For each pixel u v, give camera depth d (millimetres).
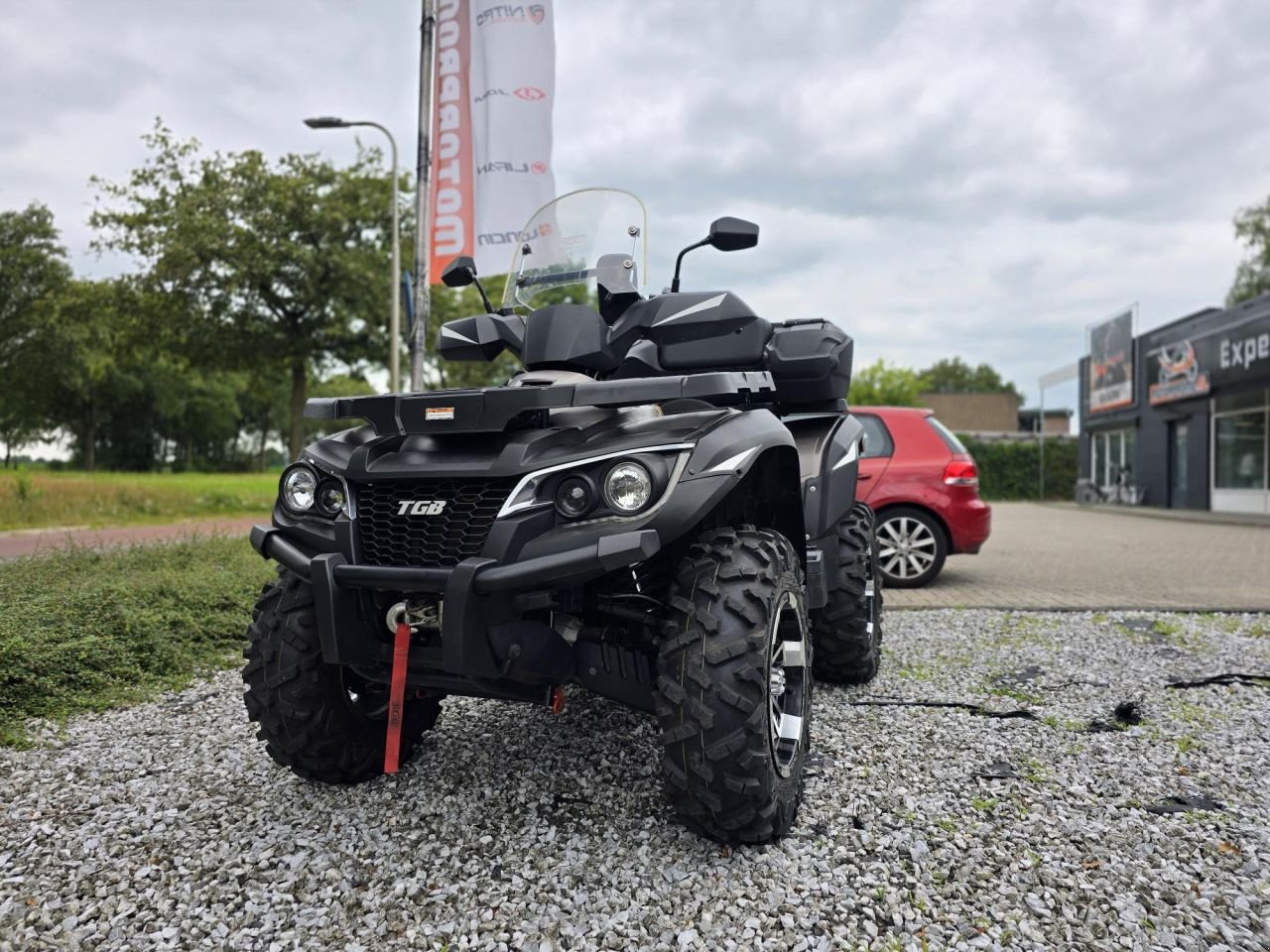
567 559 2346
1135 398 27078
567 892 2348
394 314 15031
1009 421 71125
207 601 5766
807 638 2924
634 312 3518
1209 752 3494
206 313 21719
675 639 2477
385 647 2676
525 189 7652
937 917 2227
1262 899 2316
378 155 23234
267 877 2465
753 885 2379
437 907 2289
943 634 5840
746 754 2400
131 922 2250
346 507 2680
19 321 43781
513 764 3324
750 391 2754
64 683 4336
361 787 3107
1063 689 4441
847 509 4195
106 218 21609
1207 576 9047
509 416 2514
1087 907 2277
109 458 70875
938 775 3213
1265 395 20625
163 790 3119
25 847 2680
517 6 7574
